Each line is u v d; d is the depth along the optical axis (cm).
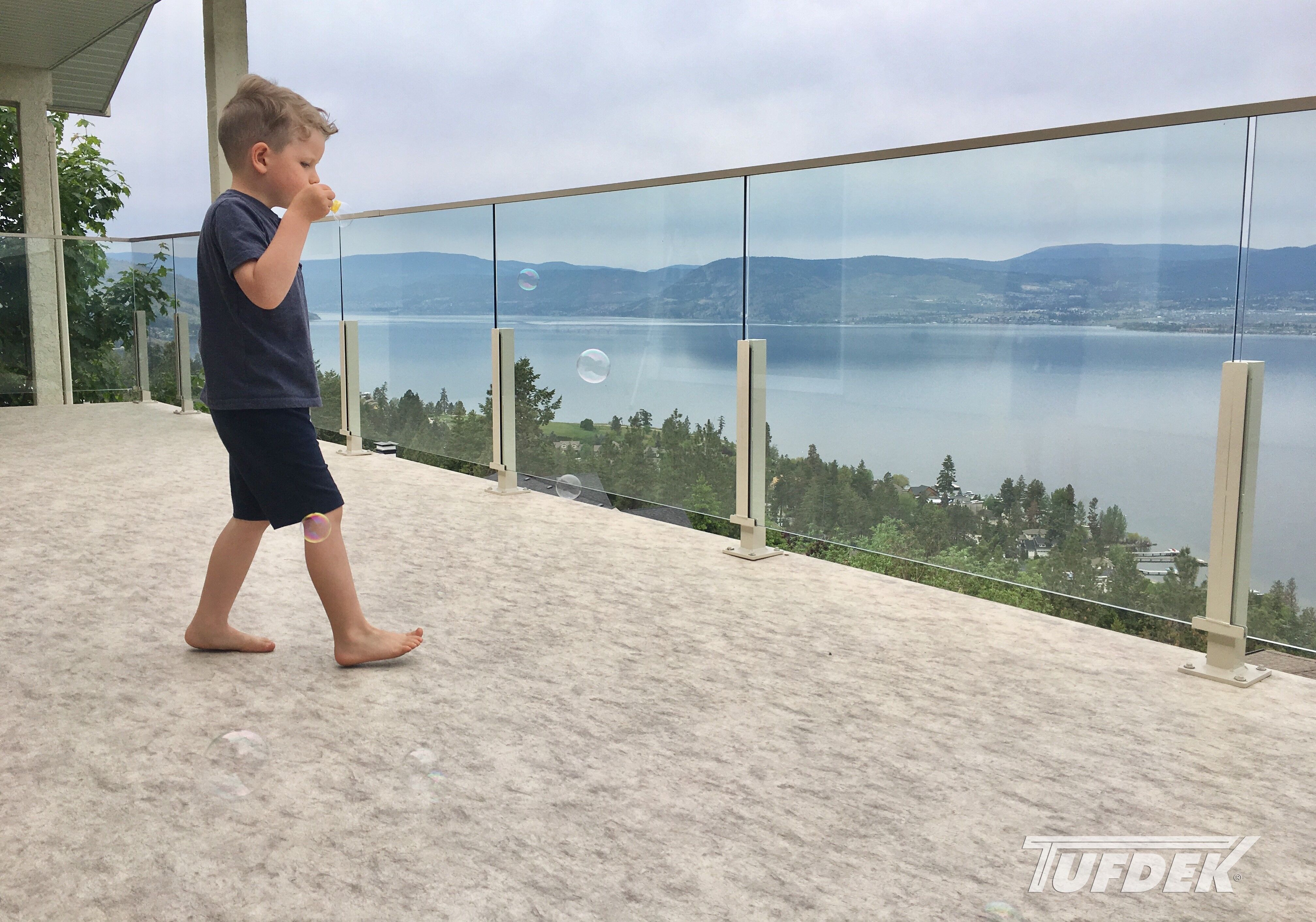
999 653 219
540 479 400
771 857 137
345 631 206
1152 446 216
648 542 319
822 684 200
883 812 150
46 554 298
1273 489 198
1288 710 190
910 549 268
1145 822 148
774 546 318
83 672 204
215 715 183
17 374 731
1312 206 188
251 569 286
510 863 134
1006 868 135
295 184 200
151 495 389
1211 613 205
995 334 241
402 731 176
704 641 226
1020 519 242
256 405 190
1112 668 211
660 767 163
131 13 710
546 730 177
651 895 128
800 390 289
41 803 149
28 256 727
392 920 122
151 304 740
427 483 421
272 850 137
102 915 122
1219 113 198
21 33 721
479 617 242
